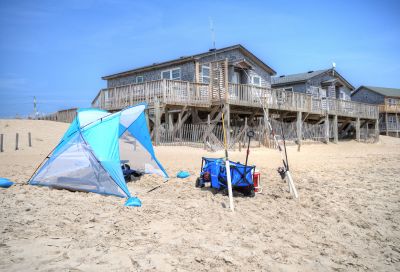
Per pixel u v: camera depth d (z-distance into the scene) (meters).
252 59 26.70
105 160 7.62
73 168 7.73
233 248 4.87
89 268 3.92
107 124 8.16
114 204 6.60
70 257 4.16
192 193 7.83
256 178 8.04
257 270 4.29
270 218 6.30
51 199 6.72
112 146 7.87
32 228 5.00
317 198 7.76
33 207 6.08
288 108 23.47
